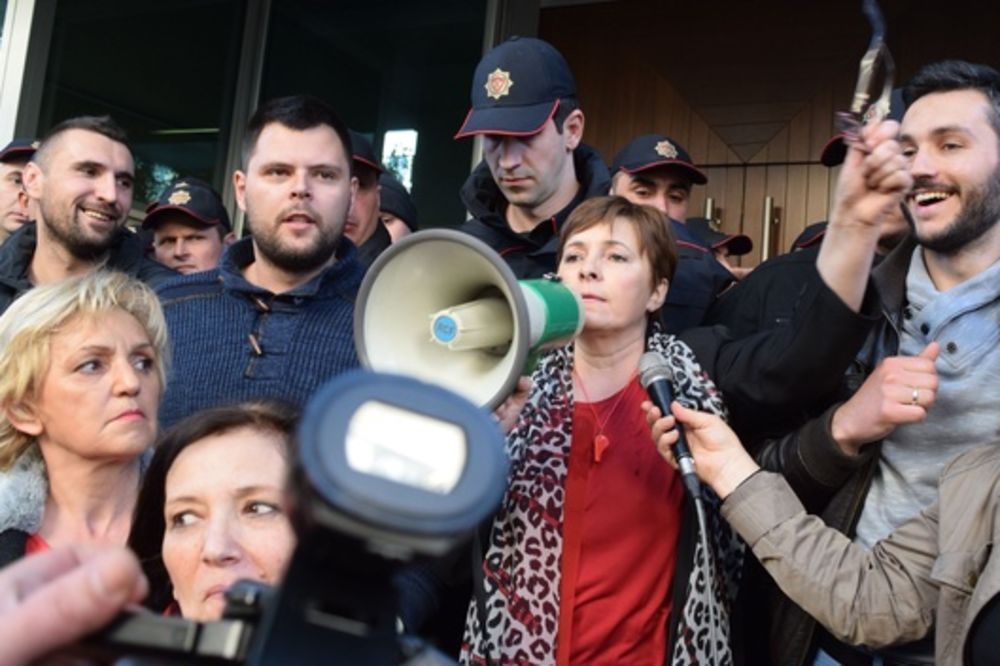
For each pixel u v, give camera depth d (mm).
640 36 5383
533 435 2064
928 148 2000
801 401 1998
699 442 1908
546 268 2830
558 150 2881
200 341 2541
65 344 1769
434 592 2010
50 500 1802
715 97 5223
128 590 402
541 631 1939
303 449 315
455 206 4770
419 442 323
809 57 5074
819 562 1802
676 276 2861
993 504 1693
